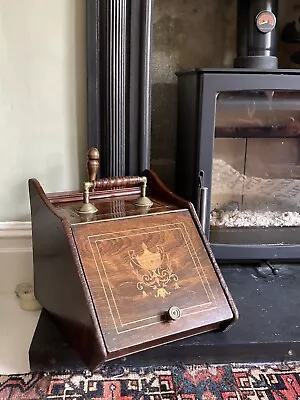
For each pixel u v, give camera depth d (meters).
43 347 1.05
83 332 0.97
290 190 1.54
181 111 1.43
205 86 1.25
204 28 1.63
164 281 1.04
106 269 0.99
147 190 1.30
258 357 1.09
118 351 0.95
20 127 1.34
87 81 1.31
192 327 1.02
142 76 1.30
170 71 1.64
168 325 0.99
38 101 1.33
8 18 1.27
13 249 1.40
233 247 1.38
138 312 0.98
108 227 1.05
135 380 1.02
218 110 1.31
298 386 1.01
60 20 1.29
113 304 0.96
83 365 1.05
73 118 1.36
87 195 1.14
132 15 1.26
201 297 1.06
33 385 1.00
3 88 1.31
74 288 0.99
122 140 1.33
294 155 1.49
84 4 1.28
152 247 1.07
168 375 1.04
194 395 0.97
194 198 1.35
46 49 1.30
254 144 1.44
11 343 1.15
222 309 1.07
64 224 1.02
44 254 1.14
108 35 1.26
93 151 1.19
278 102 1.33
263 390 0.99
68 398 0.96
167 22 1.61
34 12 1.28
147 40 1.28
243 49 1.43
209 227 1.39
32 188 1.17
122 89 1.30
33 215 1.19
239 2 1.43
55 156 1.38
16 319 1.26
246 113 1.34
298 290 1.34
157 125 1.66
